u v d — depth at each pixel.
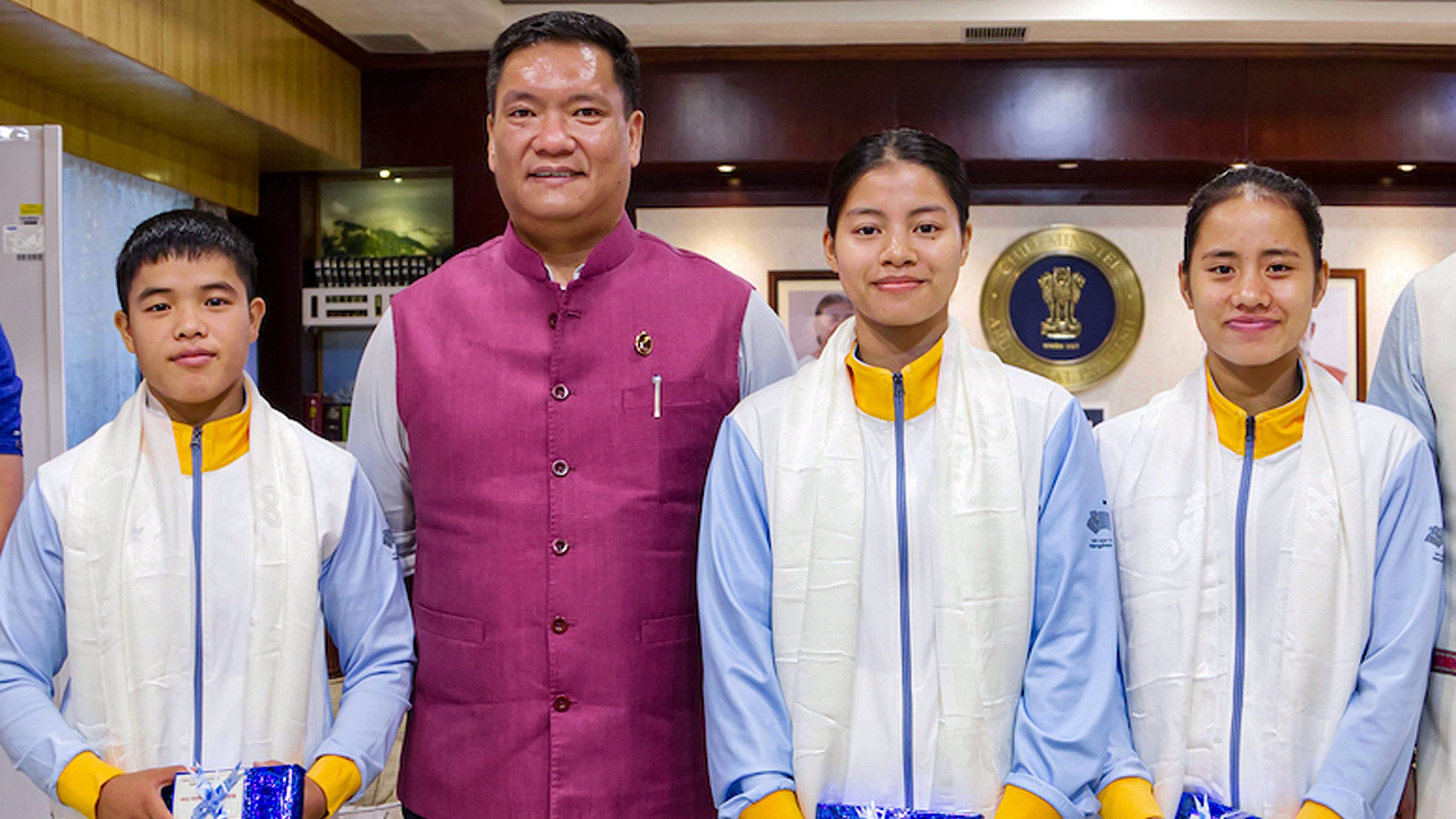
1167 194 5.43
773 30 4.87
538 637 1.62
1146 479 1.61
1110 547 1.52
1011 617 1.46
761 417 1.60
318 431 5.41
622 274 1.72
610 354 1.68
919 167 1.50
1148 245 5.44
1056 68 5.09
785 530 1.52
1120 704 1.54
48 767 1.45
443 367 1.68
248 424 1.67
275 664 1.58
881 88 5.11
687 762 1.67
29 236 2.84
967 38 4.96
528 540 1.63
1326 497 1.53
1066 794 1.38
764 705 1.46
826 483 1.52
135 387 4.73
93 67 3.68
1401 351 1.77
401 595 1.72
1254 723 1.51
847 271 1.53
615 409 1.67
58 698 2.29
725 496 1.57
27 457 2.85
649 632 1.64
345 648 1.68
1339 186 5.44
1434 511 1.55
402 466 1.80
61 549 1.58
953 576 1.48
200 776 1.44
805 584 1.50
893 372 1.57
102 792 1.44
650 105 5.14
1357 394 5.43
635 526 1.64
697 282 1.77
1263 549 1.55
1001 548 1.48
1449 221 5.44
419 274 5.43
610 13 4.79
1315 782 1.47
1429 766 1.65
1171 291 5.43
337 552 1.67
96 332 4.45
